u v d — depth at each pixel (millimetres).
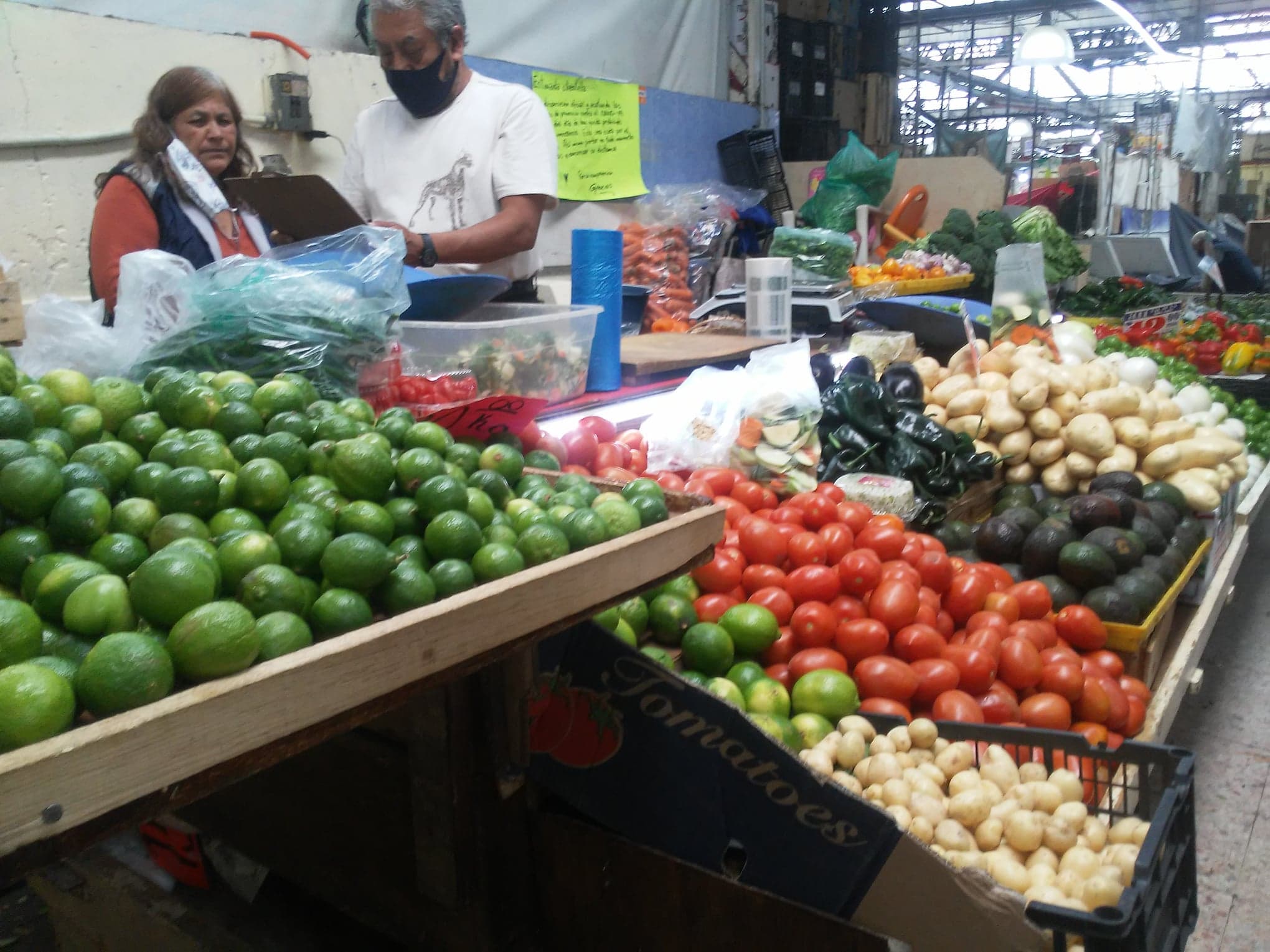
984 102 18688
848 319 4184
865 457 2799
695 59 5766
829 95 7199
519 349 2354
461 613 1064
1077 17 16641
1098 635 2232
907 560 2199
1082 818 1583
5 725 765
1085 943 1247
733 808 1412
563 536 1295
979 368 3412
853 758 1734
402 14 2848
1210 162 16297
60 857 753
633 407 2799
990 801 1639
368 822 1614
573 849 1533
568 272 5023
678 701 1408
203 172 2766
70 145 3137
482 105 3100
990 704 1941
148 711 787
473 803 1477
